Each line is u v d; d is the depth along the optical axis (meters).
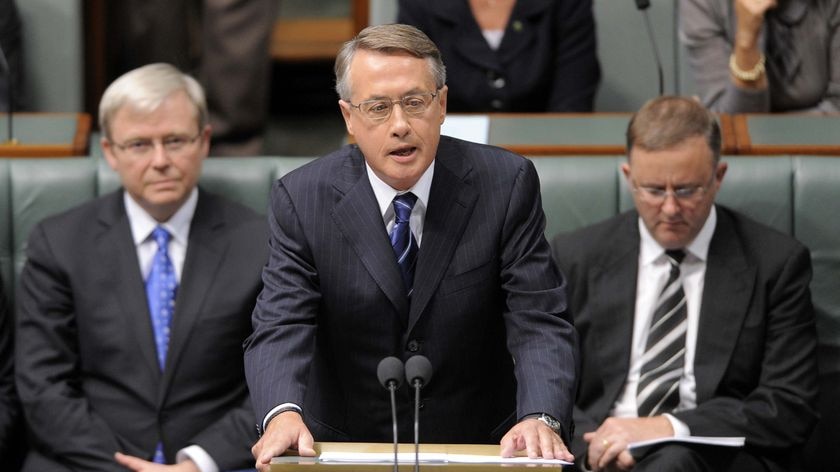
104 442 12.18
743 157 13.57
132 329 12.44
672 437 11.15
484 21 15.85
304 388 8.92
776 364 11.89
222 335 12.39
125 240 12.68
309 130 23.44
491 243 9.43
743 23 14.70
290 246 9.48
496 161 9.65
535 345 9.08
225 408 12.45
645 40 16.97
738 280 12.05
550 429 8.39
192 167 12.66
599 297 12.30
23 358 12.51
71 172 13.84
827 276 13.25
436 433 9.68
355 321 9.45
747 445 11.58
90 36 19.00
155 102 12.45
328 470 7.79
